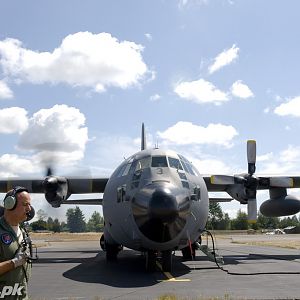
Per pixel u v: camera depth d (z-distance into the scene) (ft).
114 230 45.93
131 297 29.27
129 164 46.16
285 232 280.31
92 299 28.63
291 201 65.16
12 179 67.05
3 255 13.85
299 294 30.27
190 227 42.04
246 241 120.16
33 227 301.63
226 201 69.67
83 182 66.74
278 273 41.81
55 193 60.03
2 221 14.26
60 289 32.81
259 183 61.46
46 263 53.16
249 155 61.31
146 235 39.65
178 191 40.27
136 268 46.68
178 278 38.65
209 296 29.55
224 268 45.80
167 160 43.98
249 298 28.71
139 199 39.91
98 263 52.60
